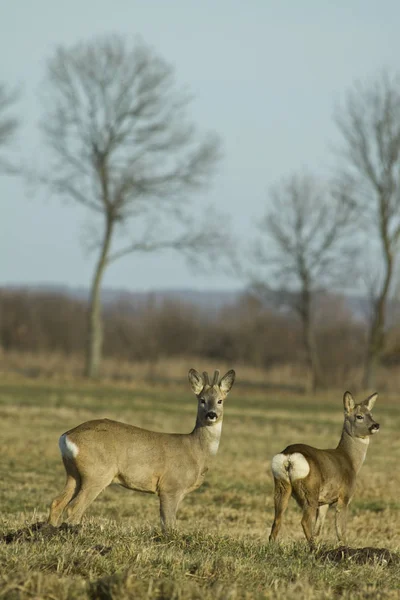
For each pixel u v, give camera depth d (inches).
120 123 7465.6
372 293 7327.8
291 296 7623.0
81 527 1526.8
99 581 1179.3
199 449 1758.1
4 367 7485.2
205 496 2516.0
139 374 7613.2
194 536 1567.4
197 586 1193.4
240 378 7608.3
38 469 2866.6
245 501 2456.9
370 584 1300.4
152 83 7460.6
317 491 1704.0
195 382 1827.0
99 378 7027.6
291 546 1549.0
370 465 3248.0
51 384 6269.7
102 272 7529.5
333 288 7554.1
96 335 7401.6
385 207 7071.9
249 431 4202.8
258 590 1205.1
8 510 2111.2
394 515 2329.0
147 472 1702.8
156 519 2089.1
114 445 1676.9
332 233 7480.3
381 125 7057.1
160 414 4677.7
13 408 4547.2
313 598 1176.8
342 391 7101.4
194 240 7568.9
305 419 4886.8
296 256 7519.7
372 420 1854.1
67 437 1664.6
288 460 1691.7
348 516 2297.0
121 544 1391.5
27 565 1243.8
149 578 1218.6
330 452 1806.1
